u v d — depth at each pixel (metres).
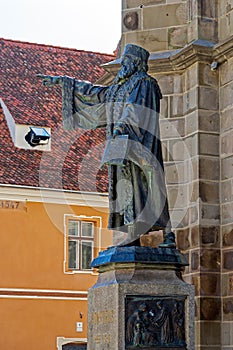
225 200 13.86
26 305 32.34
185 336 10.77
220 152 14.09
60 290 32.75
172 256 10.91
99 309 10.96
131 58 11.41
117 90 11.41
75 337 32.81
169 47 14.88
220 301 13.66
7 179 31.91
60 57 38.19
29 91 35.50
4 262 32.16
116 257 10.82
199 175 13.91
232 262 13.55
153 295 10.66
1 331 31.89
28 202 32.41
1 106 34.97
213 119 14.16
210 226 13.84
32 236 32.50
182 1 14.84
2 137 33.34
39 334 32.38
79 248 33.00
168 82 14.71
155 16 15.03
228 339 13.43
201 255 13.69
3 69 36.28
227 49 13.77
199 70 14.16
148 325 10.62
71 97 11.85
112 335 10.62
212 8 14.45
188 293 10.77
